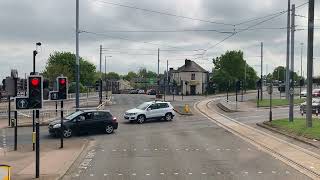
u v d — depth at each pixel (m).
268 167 18.34
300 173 17.09
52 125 30.27
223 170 17.67
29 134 31.83
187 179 16.00
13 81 21.41
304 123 32.06
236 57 119.62
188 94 113.94
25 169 18.17
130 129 34.62
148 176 16.62
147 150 23.55
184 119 42.59
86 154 22.42
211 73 132.12
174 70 127.75
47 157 21.38
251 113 48.19
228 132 31.75
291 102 34.12
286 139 27.20
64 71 107.00
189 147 24.48
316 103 48.19
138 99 80.62
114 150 23.73
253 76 137.88
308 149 23.12
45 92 23.28
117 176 16.70
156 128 35.09
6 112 46.09
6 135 31.28
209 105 60.88
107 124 31.83
